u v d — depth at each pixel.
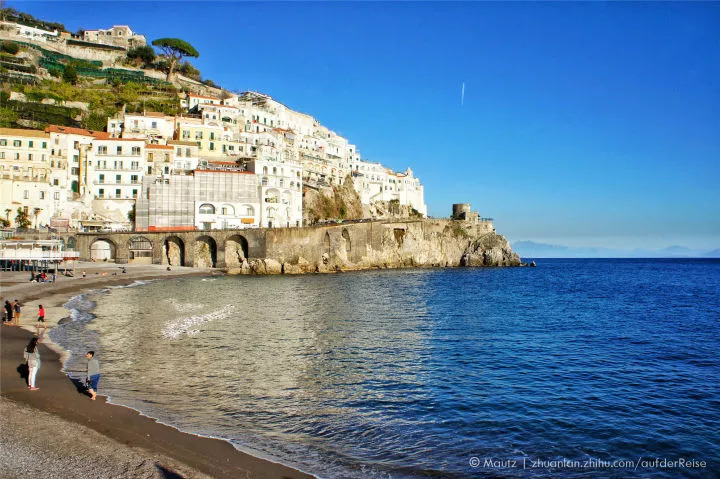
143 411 21.23
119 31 177.75
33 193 102.50
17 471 14.88
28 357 22.88
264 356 33.16
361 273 120.62
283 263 114.69
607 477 17.58
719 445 20.36
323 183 155.62
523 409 24.16
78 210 109.44
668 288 104.69
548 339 42.38
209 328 42.69
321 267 120.19
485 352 36.59
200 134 133.75
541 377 30.03
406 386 27.41
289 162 131.12
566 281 120.69
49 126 112.69
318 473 16.55
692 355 36.69
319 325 45.94
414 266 147.62
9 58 143.88
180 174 117.12
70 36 172.88
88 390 22.61
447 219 162.00
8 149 107.44
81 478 14.69
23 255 72.81
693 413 24.03
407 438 20.19
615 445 20.20
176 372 28.25
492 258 161.25
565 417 23.20
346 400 24.61
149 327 42.09
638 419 23.12
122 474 15.03
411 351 36.28
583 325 50.66
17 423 18.44
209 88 178.88
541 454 19.19
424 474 17.08
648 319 55.81
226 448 17.73
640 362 34.28
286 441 19.14
